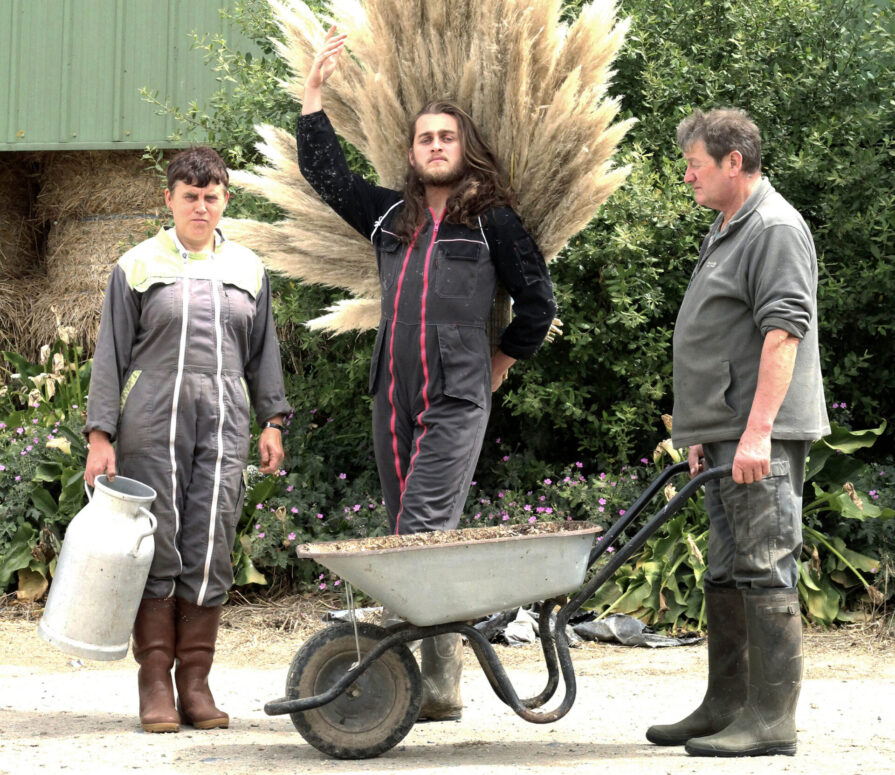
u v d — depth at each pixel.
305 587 11.83
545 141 7.16
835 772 5.54
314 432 13.04
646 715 7.30
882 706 7.45
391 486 6.93
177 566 6.90
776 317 5.95
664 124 12.20
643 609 10.85
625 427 11.77
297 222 8.20
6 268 17.80
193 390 6.96
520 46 7.22
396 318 6.78
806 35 12.67
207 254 7.23
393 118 7.63
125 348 7.04
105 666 9.25
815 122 12.55
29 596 11.70
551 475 12.33
